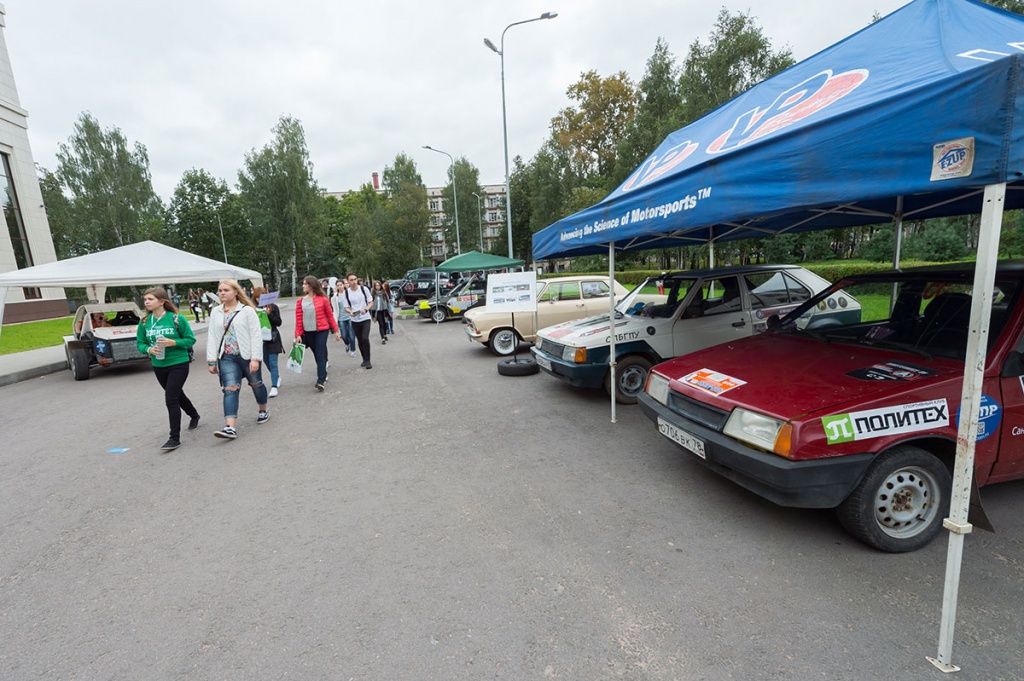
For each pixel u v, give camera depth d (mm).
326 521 3357
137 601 2570
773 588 2430
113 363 9398
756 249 25188
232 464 4492
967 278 3166
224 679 2010
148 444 5199
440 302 17422
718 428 3018
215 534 3252
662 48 29938
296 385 7812
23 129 24531
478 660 2055
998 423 2691
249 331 5223
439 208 83250
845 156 2086
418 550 2939
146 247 10219
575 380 5746
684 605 2342
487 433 5035
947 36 2574
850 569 2553
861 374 2945
